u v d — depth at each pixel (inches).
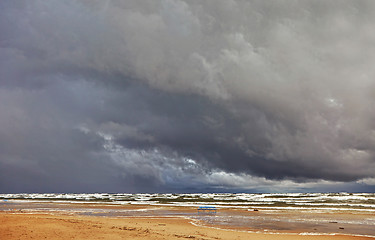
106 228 866.8
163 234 807.1
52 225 848.9
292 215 1847.9
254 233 1019.9
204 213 1999.3
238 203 3304.6
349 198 3673.7
